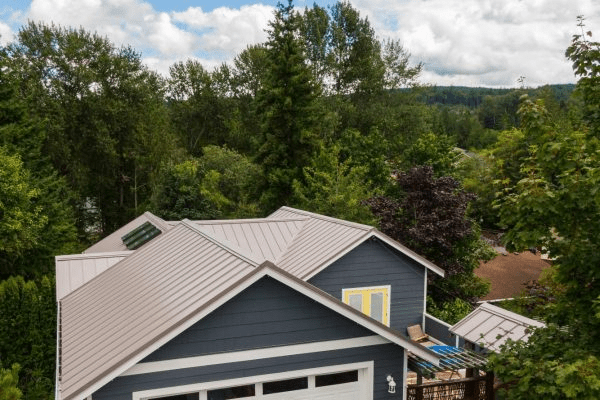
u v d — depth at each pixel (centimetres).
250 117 5675
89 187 3988
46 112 3484
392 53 4797
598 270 718
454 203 2173
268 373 968
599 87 740
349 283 1719
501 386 1228
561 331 793
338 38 4622
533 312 1678
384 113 4544
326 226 1897
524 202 708
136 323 941
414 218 2223
